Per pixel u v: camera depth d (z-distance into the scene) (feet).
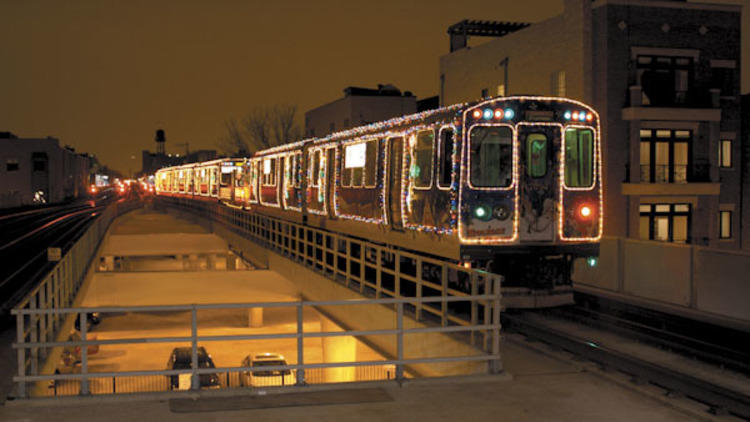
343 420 23.13
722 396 27.71
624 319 47.24
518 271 46.06
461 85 115.75
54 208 250.57
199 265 165.58
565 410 24.45
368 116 165.37
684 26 88.33
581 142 44.70
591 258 45.27
